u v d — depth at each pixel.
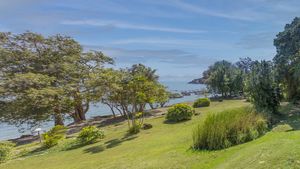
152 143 12.36
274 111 14.35
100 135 15.85
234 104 23.69
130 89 17.20
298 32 17.66
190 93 56.16
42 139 20.95
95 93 21.31
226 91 31.78
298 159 5.10
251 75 15.06
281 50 18.42
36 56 28.08
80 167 10.19
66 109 28.70
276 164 5.17
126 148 12.44
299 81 16.98
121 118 24.59
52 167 11.23
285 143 6.12
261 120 10.44
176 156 8.93
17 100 23.91
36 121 26.11
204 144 9.36
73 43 30.27
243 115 10.55
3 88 23.56
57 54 29.30
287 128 10.42
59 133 18.12
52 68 27.86
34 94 22.72
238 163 6.20
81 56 30.25
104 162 10.27
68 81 28.02
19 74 24.92
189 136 12.05
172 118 18.17
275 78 15.58
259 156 5.86
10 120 25.42
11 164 13.05
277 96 14.52
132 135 15.76
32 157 14.12
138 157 9.91
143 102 17.67
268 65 15.09
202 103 23.95
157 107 29.67
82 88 27.59
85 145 15.09
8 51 26.81
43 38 28.64
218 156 8.20
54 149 15.30
